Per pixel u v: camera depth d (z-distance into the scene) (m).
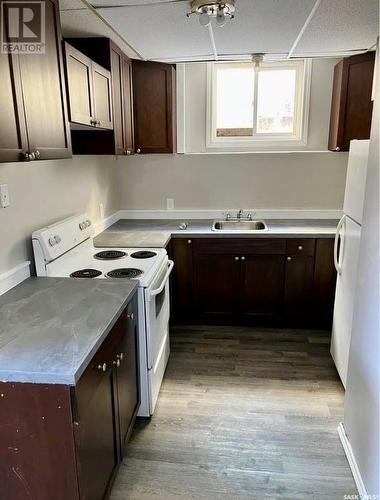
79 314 1.56
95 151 2.63
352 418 1.93
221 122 3.72
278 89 3.61
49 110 1.60
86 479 1.34
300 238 3.15
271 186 3.70
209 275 3.30
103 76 2.33
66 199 2.54
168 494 1.77
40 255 2.03
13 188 1.88
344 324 2.46
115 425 1.67
